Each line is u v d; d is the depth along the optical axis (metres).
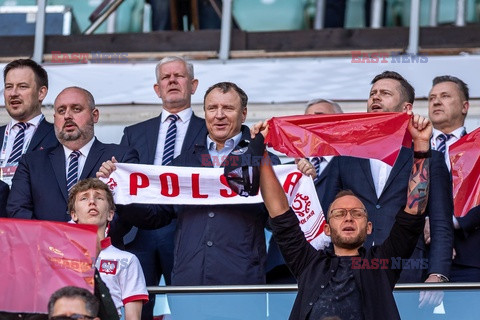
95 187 18.61
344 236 17.69
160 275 20.56
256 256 19.47
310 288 17.36
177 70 21.98
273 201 17.80
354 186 19.94
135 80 26.14
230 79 25.92
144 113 25.88
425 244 19.75
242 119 20.44
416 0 26.09
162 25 27.52
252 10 28.83
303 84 25.77
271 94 25.73
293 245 17.72
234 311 18.47
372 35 26.20
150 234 20.41
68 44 26.83
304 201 19.83
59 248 17.23
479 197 18.75
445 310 18.30
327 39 26.30
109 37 26.80
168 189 19.86
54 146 20.92
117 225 19.88
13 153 21.62
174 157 21.62
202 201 19.73
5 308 17.06
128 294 18.30
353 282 17.31
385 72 20.75
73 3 29.27
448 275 19.20
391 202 19.70
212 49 26.47
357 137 17.83
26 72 21.88
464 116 21.59
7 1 29.11
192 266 19.36
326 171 20.33
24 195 20.03
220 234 19.47
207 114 20.27
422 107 25.28
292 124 17.91
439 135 21.48
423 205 17.38
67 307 15.76
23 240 17.30
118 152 20.47
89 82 26.20
